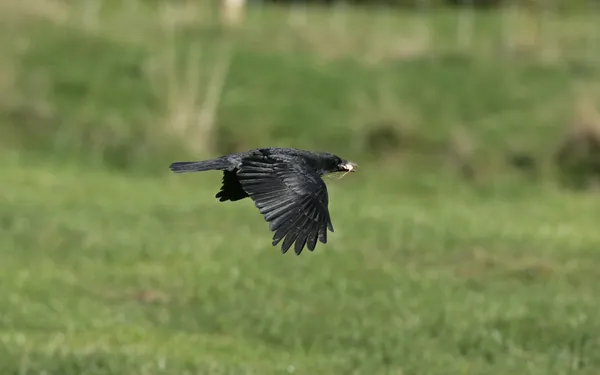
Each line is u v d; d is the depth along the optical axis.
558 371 11.05
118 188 24.31
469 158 28.95
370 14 43.03
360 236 18.83
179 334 12.47
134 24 36.09
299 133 30.98
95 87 31.42
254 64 34.25
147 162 27.97
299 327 12.77
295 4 45.25
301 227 4.95
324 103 32.47
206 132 30.06
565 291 14.97
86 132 28.81
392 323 13.07
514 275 16.00
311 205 5.05
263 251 17.09
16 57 32.12
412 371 11.09
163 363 10.97
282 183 5.17
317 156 5.55
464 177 28.67
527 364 11.29
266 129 30.86
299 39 36.69
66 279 15.22
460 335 12.39
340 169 5.62
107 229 18.98
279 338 12.47
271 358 11.60
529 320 12.83
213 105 30.75
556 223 21.70
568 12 43.81
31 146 28.45
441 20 42.25
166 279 15.34
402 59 35.81
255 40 36.31
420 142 30.16
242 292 14.53
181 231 19.16
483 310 13.62
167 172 27.55
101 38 33.91
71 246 17.41
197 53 33.12
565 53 37.19
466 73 34.78
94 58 32.91
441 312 13.43
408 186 27.53
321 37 37.00
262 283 15.01
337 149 30.36
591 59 36.47
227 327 12.89
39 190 23.17
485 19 42.31
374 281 15.23
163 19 36.91
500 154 29.19
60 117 29.47
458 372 11.01
